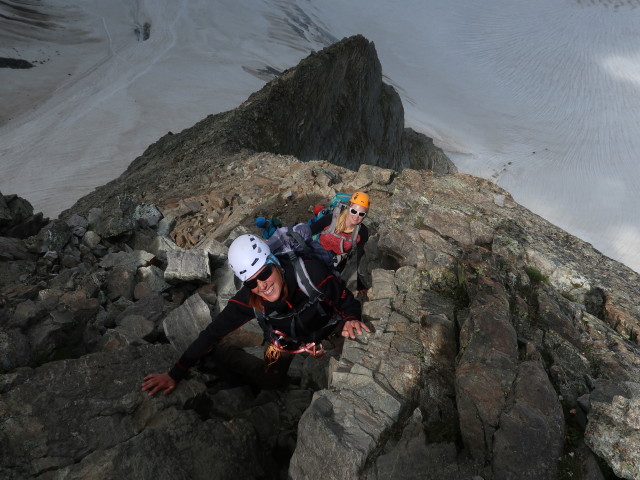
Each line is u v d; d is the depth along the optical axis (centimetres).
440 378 364
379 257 562
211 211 1099
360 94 4078
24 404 321
